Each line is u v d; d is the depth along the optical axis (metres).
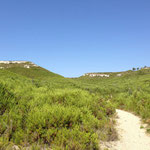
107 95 19.61
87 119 6.36
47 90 11.10
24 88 10.38
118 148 4.91
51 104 7.16
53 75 68.75
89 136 4.88
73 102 8.14
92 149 4.51
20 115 5.61
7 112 5.66
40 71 71.50
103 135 5.63
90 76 85.56
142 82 30.56
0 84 7.55
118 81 43.94
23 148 4.16
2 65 75.06
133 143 5.36
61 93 9.09
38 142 4.44
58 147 4.15
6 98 6.36
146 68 73.25
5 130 4.80
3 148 3.90
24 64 79.06
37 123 5.03
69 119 5.64
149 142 5.44
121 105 13.73
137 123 7.89
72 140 4.59
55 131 4.84
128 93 16.94
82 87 24.55
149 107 9.96
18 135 4.62
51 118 5.34
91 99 9.85
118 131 6.55
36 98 7.50
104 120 7.43
